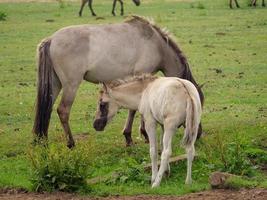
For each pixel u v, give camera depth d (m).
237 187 12.71
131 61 16.55
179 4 50.56
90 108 20.97
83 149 13.40
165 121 12.98
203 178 13.85
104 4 53.38
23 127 18.70
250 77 24.91
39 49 16.09
